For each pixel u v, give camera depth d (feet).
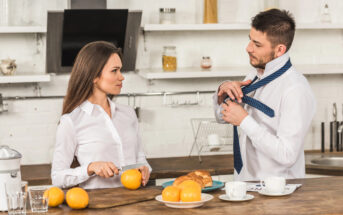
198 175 7.41
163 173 11.39
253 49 8.26
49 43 12.00
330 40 14.21
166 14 12.43
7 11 11.90
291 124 7.77
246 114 7.82
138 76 13.19
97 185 8.03
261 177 8.32
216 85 13.66
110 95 8.70
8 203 6.10
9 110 12.60
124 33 12.06
